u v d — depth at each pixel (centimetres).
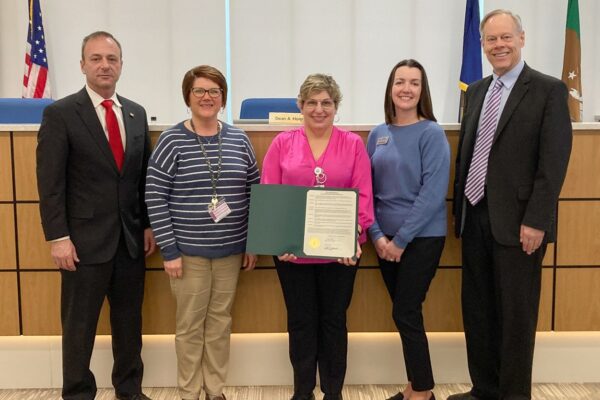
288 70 473
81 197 219
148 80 472
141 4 466
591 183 250
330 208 208
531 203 204
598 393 257
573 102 452
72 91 471
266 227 211
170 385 267
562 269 255
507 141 210
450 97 476
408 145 220
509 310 215
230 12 467
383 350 268
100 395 256
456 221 232
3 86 473
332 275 219
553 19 468
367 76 475
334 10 470
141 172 232
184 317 225
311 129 219
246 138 231
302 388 225
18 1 465
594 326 258
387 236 226
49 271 253
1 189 248
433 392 259
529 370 217
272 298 259
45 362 265
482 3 471
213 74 215
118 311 237
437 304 261
